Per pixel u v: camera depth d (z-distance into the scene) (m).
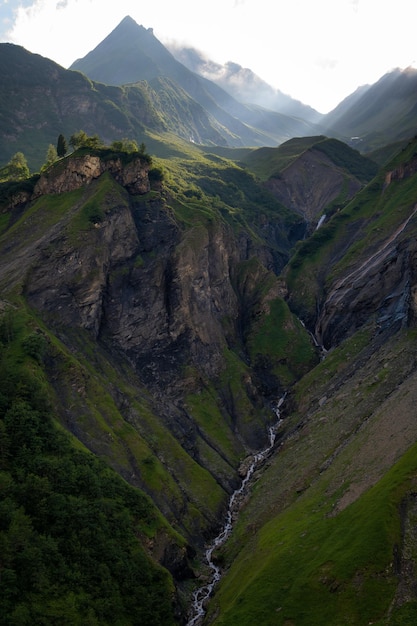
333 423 121.75
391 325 147.75
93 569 86.75
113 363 149.25
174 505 116.00
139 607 87.00
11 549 79.00
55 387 122.62
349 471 97.38
